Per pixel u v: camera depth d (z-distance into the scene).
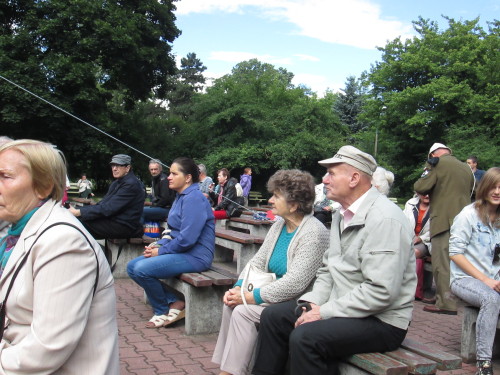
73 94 24.84
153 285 4.61
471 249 4.15
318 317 2.72
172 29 30.03
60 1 24.48
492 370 3.73
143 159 29.94
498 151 26.09
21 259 1.75
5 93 22.09
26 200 1.83
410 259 2.77
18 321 1.76
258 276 3.36
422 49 31.09
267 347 2.98
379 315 2.71
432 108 30.42
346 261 2.85
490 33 32.22
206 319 4.59
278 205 3.36
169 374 3.62
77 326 1.69
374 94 34.19
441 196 5.51
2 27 24.64
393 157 33.53
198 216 4.55
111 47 25.31
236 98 31.94
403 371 2.45
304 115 32.44
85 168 26.41
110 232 6.21
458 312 5.71
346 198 2.92
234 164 29.92
